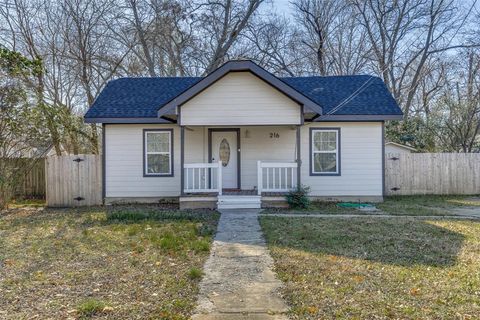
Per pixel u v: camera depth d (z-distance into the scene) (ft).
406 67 79.82
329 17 86.17
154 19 78.43
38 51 66.69
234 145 44.83
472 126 67.10
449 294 14.40
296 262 18.76
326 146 44.27
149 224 29.37
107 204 44.45
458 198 46.62
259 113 38.22
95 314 12.82
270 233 25.54
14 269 18.26
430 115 73.31
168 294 14.74
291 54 88.94
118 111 44.21
